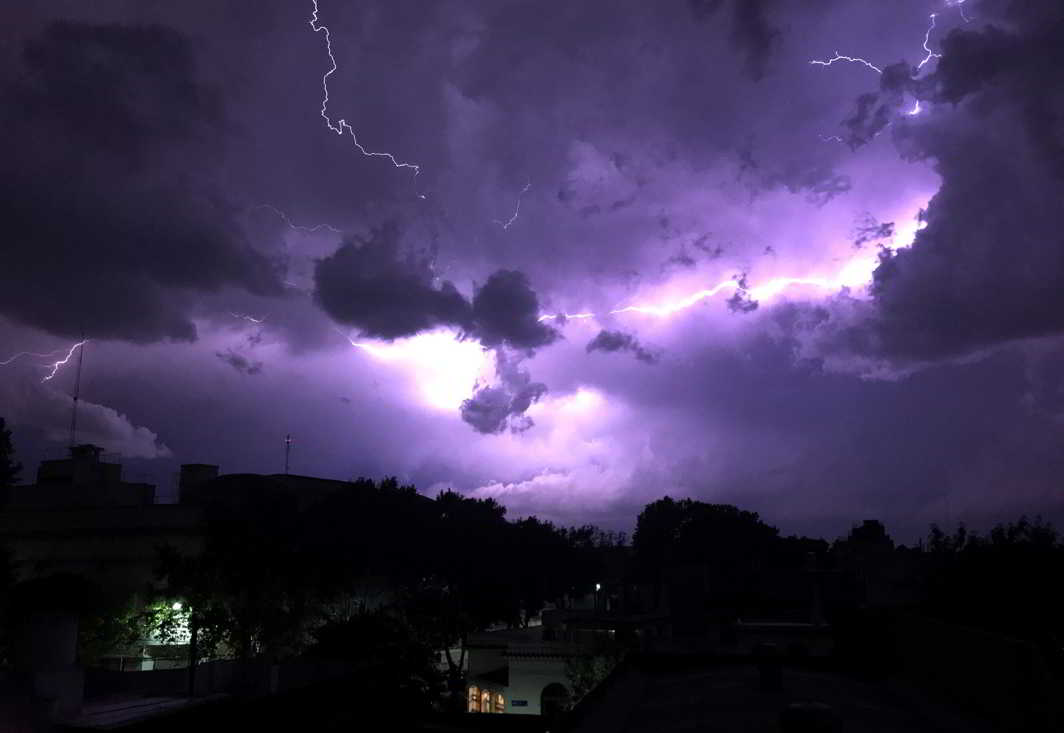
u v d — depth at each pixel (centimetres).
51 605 2225
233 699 2595
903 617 1284
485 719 3231
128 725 2159
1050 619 1413
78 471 6003
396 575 6091
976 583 1498
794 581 4322
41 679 2122
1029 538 1570
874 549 4038
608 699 1151
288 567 3881
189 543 4884
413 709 3381
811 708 678
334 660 3297
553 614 6250
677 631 4447
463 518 7019
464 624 5253
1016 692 822
